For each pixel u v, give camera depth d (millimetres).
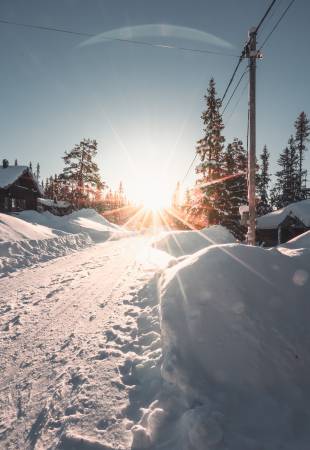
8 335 4617
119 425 2514
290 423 2330
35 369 3590
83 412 2725
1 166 32375
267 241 24422
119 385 3117
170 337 3232
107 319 5188
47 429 2555
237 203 32406
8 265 10445
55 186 51938
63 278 8836
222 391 2617
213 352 2932
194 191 29391
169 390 2773
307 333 3025
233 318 3156
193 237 18156
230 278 3602
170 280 4109
